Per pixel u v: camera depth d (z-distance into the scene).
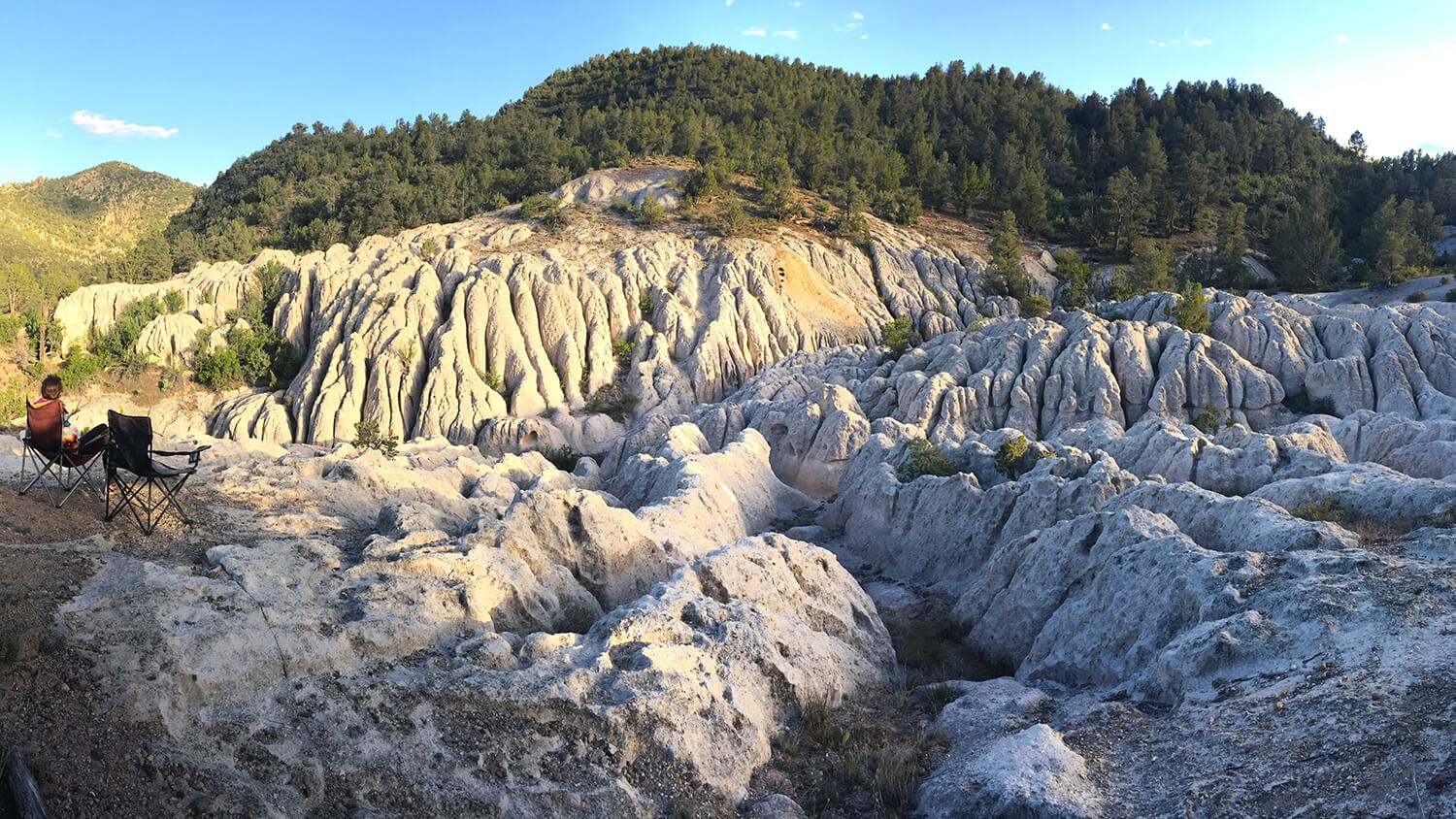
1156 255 109.50
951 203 145.50
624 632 16.73
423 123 167.00
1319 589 16.69
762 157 138.75
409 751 12.61
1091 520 23.70
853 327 104.25
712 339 93.00
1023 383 66.81
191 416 87.69
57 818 9.35
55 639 11.53
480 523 20.72
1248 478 35.44
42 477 16.20
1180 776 13.30
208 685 12.08
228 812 10.39
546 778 13.07
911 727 17.69
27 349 90.31
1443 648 13.89
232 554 15.05
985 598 25.81
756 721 16.12
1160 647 18.55
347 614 14.83
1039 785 13.07
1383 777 11.65
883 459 44.12
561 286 92.88
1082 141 182.75
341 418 81.56
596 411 84.75
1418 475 38.94
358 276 97.25
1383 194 154.75
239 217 139.88
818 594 22.25
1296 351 67.69
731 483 43.75
